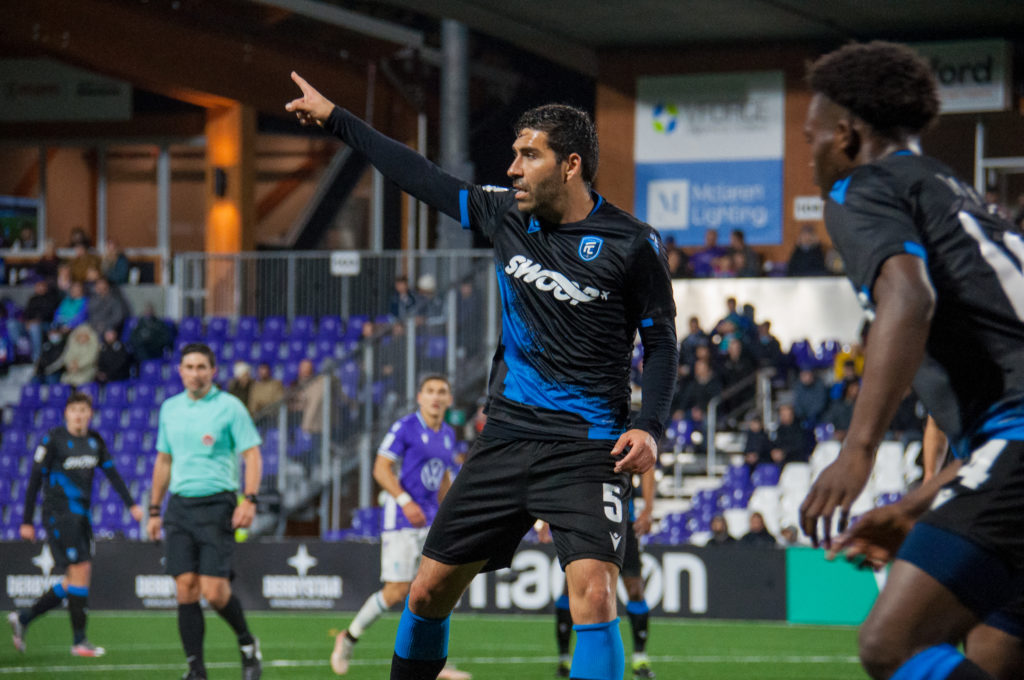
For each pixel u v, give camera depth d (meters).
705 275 44.19
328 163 59.28
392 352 39.50
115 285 47.59
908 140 7.12
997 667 7.57
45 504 23.69
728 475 35.88
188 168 57.69
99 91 58.16
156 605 32.66
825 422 37.41
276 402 38.28
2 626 29.44
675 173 47.03
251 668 18.08
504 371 10.25
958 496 6.81
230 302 45.25
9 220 59.16
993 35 42.84
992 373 6.89
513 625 28.86
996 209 7.16
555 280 9.97
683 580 30.12
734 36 45.44
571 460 9.88
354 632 19.22
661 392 9.87
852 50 7.12
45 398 45.53
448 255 42.78
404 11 58.59
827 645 24.78
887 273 6.56
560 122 9.95
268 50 52.69
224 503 18.02
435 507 19.73
